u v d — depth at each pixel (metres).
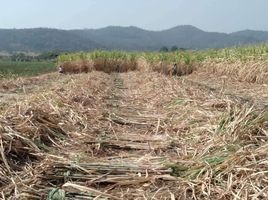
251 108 5.69
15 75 23.30
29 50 186.88
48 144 5.73
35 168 4.56
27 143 5.28
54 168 4.50
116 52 34.03
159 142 6.05
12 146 5.07
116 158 5.22
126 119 7.89
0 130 5.24
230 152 4.66
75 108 7.92
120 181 4.26
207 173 4.16
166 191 3.97
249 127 5.27
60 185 4.24
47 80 20.72
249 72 17.67
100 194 3.92
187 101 8.51
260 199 3.63
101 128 7.00
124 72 33.47
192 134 6.12
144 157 5.06
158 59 30.17
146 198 3.80
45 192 4.03
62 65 32.88
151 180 4.25
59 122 6.61
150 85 13.74
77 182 4.27
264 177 3.92
